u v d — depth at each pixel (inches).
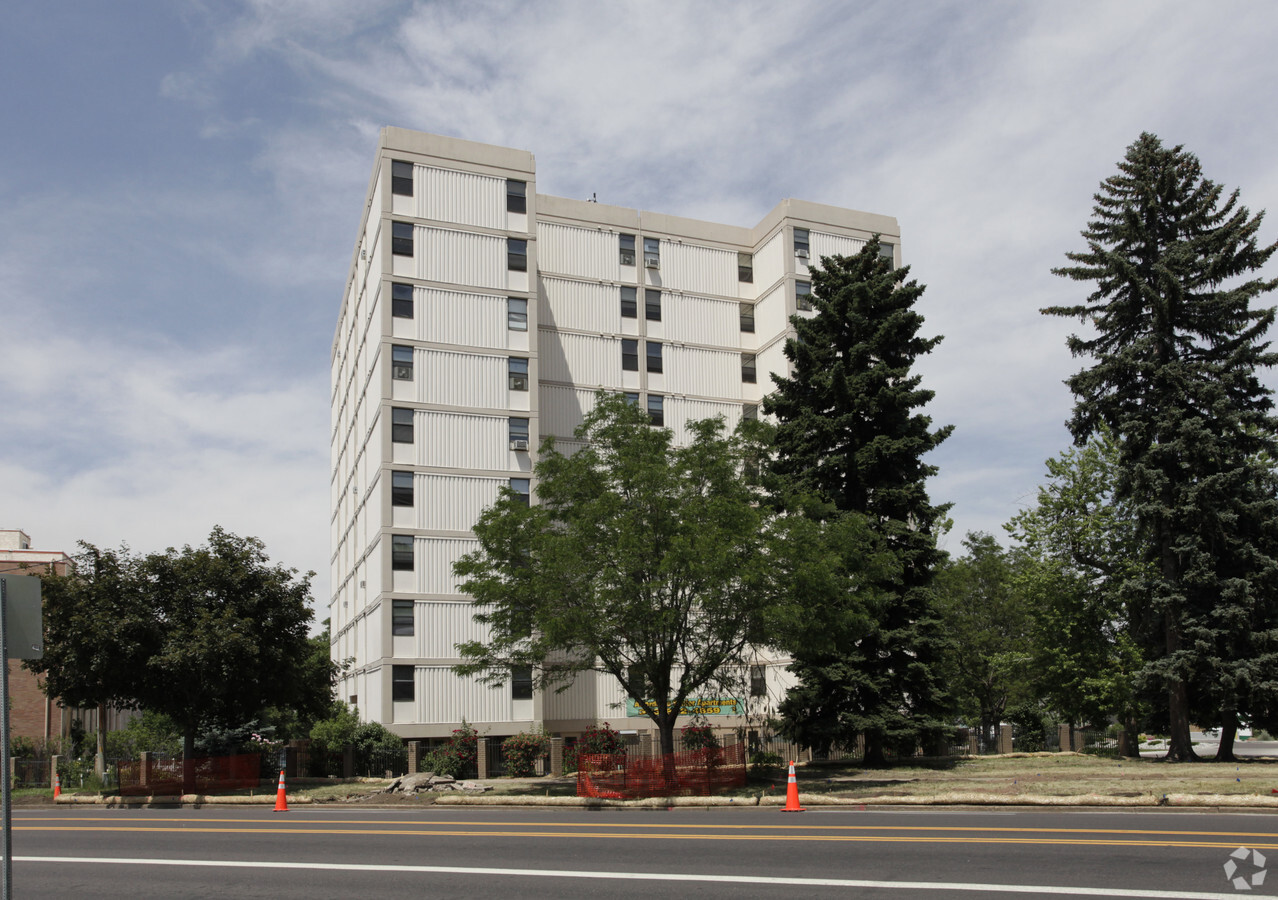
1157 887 371.6
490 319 1692.9
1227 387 1228.5
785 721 1233.4
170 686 1115.3
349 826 669.9
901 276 1309.1
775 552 941.2
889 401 1224.2
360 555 1838.1
